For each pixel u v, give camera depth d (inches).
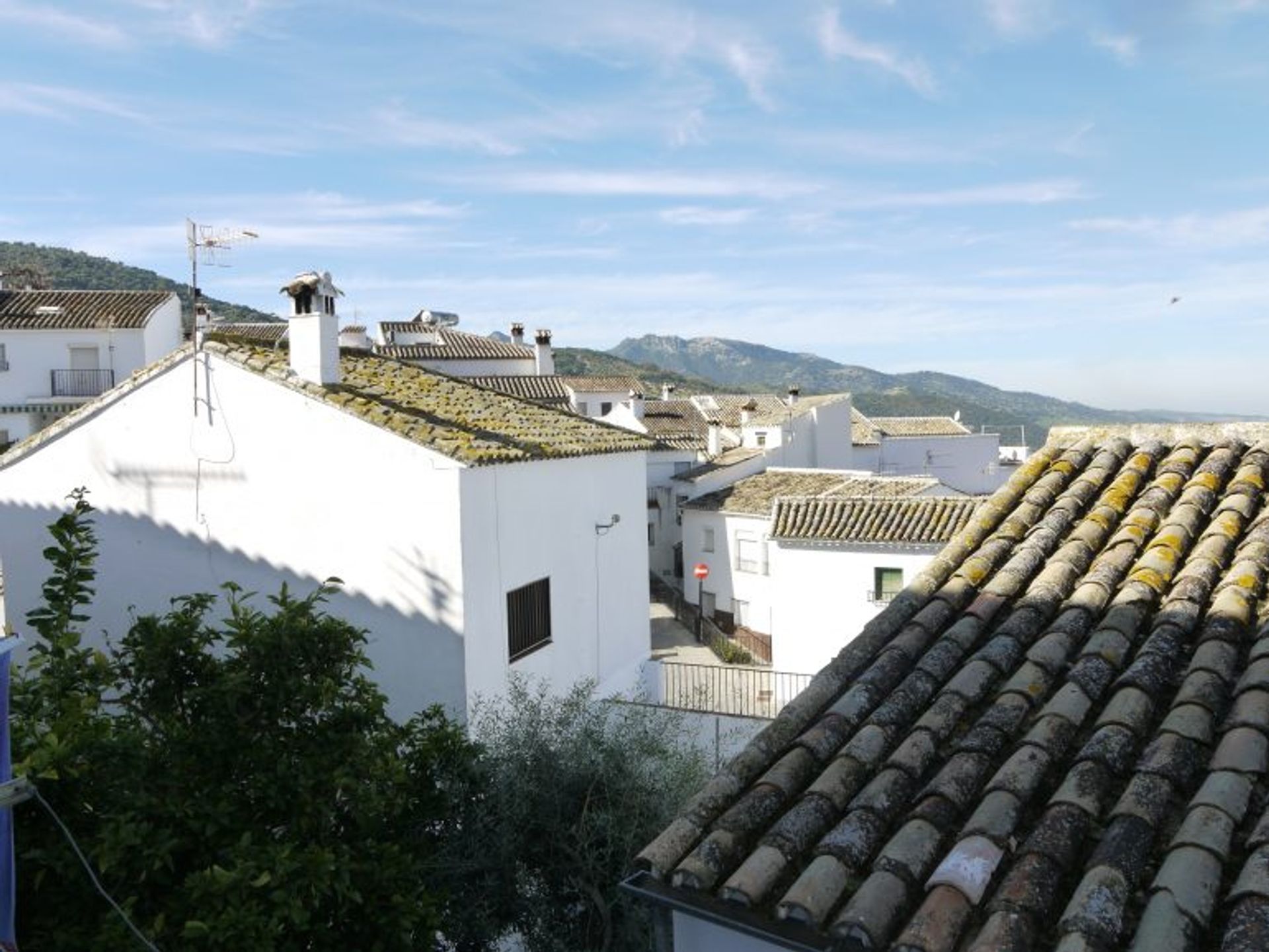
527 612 528.4
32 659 288.2
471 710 466.9
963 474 1998.0
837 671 202.1
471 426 534.0
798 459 1654.8
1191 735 158.9
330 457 494.3
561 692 556.4
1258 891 126.0
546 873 333.4
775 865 151.4
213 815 257.9
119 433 559.8
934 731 173.2
